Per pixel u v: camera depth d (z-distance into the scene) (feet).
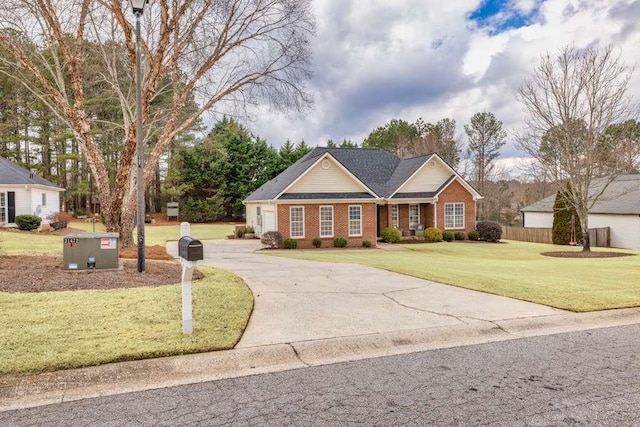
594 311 20.45
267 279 29.37
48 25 44.16
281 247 68.59
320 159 73.20
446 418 10.19
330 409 10.68
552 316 19.48
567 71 54.70
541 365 13.79
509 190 172.76
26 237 59.72
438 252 65.26
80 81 44.57
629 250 70.90
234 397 11.40
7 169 80.07
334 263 40.88
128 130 46.88
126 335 15.24
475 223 87.45
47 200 88.02
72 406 10.86
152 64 45.29
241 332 16.28
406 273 32.19
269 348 14.73
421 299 22.86
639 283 28.30
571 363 13.98
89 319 17.11
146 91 43.78
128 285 24.50
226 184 149.89
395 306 21.21
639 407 10.77
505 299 22.84
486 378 12.70
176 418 10.22
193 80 48.14
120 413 10.47
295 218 71.56
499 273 33.35
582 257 55.62
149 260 38.70
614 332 17.69
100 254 28.40
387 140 173.37
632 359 14.38
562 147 57.77
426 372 13.19
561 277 31.09
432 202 83.25
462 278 29.50
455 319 18.76
